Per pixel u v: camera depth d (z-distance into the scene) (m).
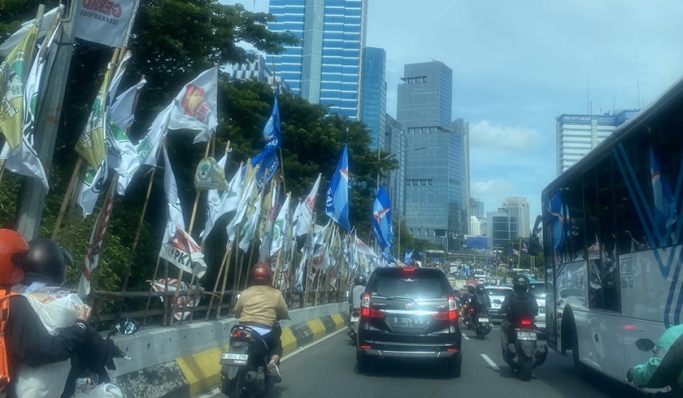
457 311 11.13
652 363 4.64
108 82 6.55
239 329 8.08
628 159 8.63
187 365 9.07
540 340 12.20
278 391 9.73
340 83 160.75
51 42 5.86
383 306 11.06
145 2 14.90
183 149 16.98
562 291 12.70
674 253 7.07
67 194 6.57
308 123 30.22
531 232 14.77
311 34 160.88
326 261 20.45
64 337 3.82
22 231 5.83
